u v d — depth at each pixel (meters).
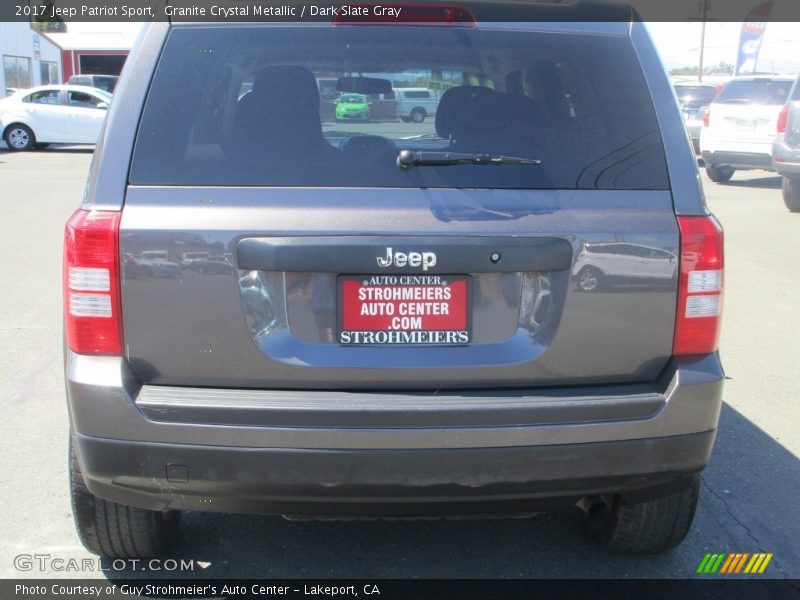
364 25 2.84
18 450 4.43
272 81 2.74
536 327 2.68
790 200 12.74
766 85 15.48
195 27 2.77
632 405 2.68
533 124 2.78
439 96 2.81
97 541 3.23
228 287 2.59
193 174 2.62
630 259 2.69
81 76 29.88
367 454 2.59
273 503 2.67
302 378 2.63
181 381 2.64
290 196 2.61
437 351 2.66
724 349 6.29
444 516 2.76
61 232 10.41
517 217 2.63
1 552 3.48
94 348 2.62
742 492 4.10
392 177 2.64
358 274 2.61
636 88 2.83
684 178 2.76
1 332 6.42
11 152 21.78
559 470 2.67
